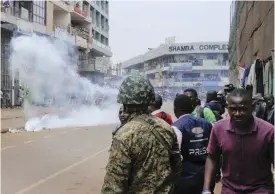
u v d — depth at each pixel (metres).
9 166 8.48
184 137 3.74
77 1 47.56
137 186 2.36
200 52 83.81
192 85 83.25
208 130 3.85
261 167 3.07
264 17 10.77
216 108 6.32
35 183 7.06
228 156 3.12
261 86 11.58
